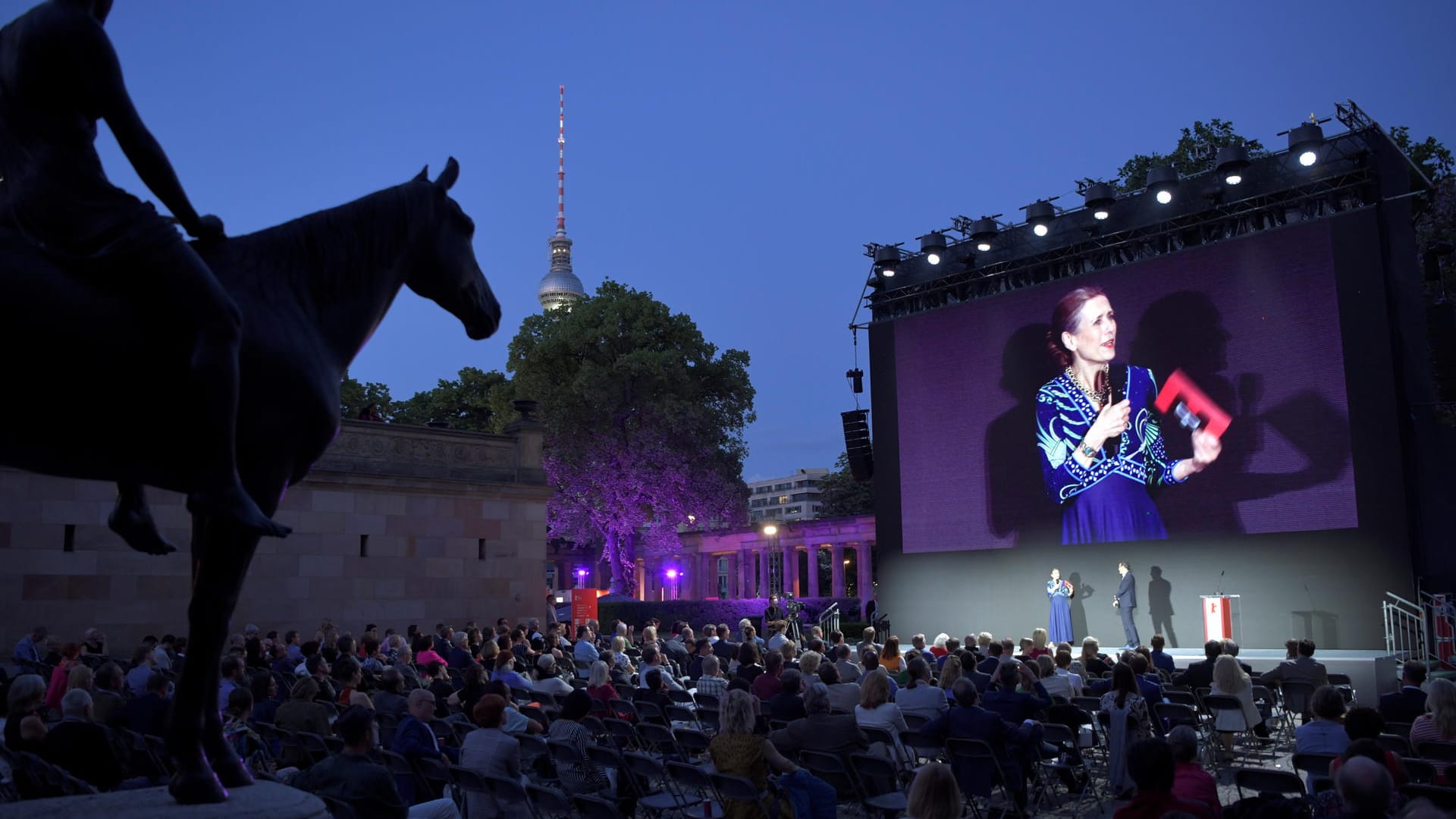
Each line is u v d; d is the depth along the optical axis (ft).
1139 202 85.92
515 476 92.17
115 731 29.84
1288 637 74.90
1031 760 32.32
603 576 239.09
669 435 159.22
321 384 13.62
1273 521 76.48
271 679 36.68
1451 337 74.13
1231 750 43.91
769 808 24.16
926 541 95.20
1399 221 75.05
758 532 208.03
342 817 19.51
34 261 11.35
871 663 41.93
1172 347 82.43
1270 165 79.56
